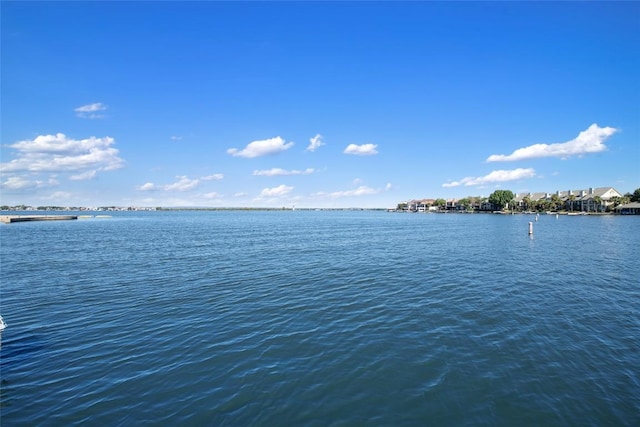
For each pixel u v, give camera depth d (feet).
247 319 49.88
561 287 67.87
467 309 53.83
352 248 135.03
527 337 42.55
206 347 40.24
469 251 123.85
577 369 34.35
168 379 33.09
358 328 46.14
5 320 49.75
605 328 45.24
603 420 26.63
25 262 101.04
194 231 241.76
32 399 29.94
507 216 556.51
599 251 120.16
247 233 221.46
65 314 52.37
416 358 37.22
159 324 48.01
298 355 38.09
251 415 27.61
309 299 60.13
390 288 67.77
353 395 30.37
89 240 170.71
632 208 482.28
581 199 574.56
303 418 27.22
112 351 39.32
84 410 28.37
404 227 288.10
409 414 27.68
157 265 95.30
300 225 335.47
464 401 29.35
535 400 29.30
